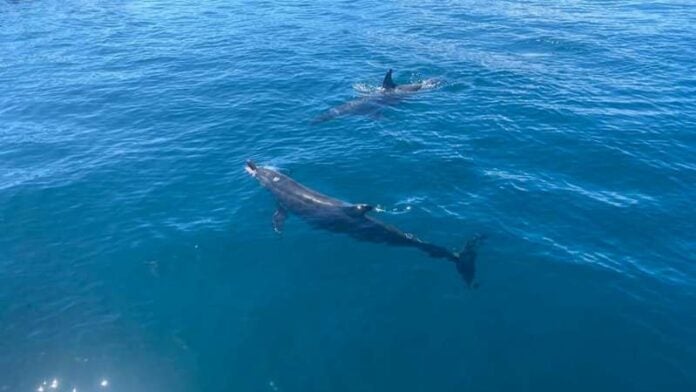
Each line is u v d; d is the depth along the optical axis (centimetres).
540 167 1878
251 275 1422
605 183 1794
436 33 3481
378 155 1950
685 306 1309
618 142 2031
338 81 2684
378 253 1465
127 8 4219
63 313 1318
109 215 1664
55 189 1798
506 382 1140
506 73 2745
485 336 1242
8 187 1811
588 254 1473
